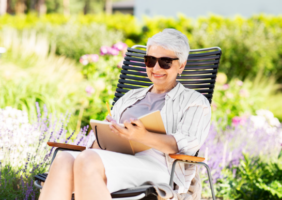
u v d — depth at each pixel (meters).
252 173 3.22
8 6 20.03
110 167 1.69
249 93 5.71
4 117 2.90
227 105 5.14
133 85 3.02
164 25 8.54
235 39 7.68
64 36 9.01
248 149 3.58
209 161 3.14
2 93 4.02
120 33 9.23
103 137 1.98
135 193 1.61
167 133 2.01
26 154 2.78
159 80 2.11
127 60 2.98
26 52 5.44
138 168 1.79
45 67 5.10
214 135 3.70
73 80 4.80
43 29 9.35
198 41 7.79
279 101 6.70
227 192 3.12
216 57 2.63
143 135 1.76
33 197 2.44
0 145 2.68
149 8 9.95
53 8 24.39
